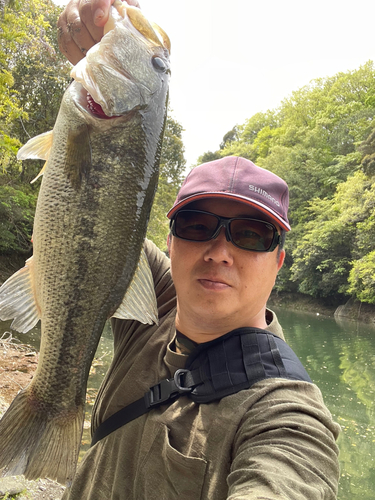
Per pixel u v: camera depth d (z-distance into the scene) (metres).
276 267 0.52
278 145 17.27
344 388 3.50
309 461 0.35
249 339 0.47
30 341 3.32
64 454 0.52
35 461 0.51
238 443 0.40
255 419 0.40
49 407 0.53
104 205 0.54
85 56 0.56
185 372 0.48
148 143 0.58
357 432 2.54
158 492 0.44
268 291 0.51
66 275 0.54
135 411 0.49
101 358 3.16
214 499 0.40
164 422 0.46
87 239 0.54
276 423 0.38
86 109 0.54
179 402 0.46
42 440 0.52
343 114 16.08
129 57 0.57
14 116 4.04
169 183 8.64
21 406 0.52
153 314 0.55
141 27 0.61
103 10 0.56
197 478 0.41
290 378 0.44
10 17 3.63
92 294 0.54
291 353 0.47
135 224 0.56
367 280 8.38
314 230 10.78
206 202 0.50
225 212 0.49
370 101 15.10
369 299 8.50
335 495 0.35
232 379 0.44
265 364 0.45
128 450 0.47
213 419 0.43
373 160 9.78
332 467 0.36
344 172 13.02
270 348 0.46
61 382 0.54
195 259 0.49
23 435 0.51
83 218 0.54
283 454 0.35
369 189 9.76
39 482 1.33
